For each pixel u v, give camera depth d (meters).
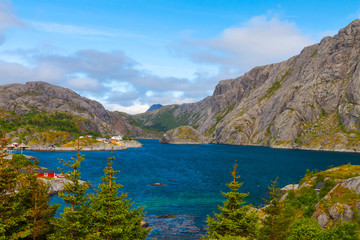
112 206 27.66
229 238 27.28
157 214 58.88
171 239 45.66
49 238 28.75
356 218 35.12
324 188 48.75
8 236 27.53
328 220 38.00
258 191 80.62
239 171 123.44
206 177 106.81
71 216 27.31
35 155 189.00
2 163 27.66
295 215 45.03
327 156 195.88
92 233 27.25
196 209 62.78
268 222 30.39
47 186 34.44
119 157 189.62
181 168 134.00
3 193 28.33
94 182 88.94
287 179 101.75
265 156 199.75
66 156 182.00
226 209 30.08
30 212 30.00
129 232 28.22
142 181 96.88
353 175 53.94
